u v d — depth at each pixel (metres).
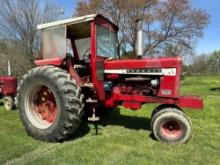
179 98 4.60
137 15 17.78
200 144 4.41
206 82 22.44
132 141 4.52
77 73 5.08
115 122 5.77
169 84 4.64
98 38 4.98
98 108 5.70
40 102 4.98
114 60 5.09
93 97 4.95
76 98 4.41
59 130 4.38
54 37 5.11
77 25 5.03
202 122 5.93
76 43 5.74
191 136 4.56
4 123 5.60
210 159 3.82
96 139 4.61
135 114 6.59
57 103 4.42
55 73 4.52
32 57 16.70
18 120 5.90
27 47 16.67
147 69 4.77
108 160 3.74
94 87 4.79
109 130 5.17
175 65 4.59
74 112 4.38
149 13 18.50
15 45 16.73
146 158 3.82
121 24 17.39
